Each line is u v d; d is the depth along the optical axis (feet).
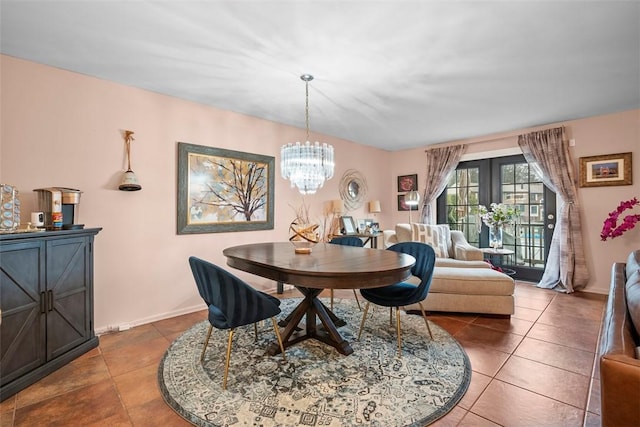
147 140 9.64
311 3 5.60
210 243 11.22
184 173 10.41
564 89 9.61
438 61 7.76
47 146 7.92
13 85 7.49
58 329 6.83
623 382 2.70
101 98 8.77
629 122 11.67
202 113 10.90
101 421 5.10
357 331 8.71
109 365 6.92
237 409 5.32
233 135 11.76
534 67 8.11
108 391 5.93
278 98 10.33
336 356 7.22
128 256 9.29
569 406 5.40
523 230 14.88
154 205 9.82
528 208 14.70
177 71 8.34
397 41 6.84
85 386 6.10
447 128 14.05
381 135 15.44
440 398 5.61
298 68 8.14
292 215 13.97
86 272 7.64
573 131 12.87
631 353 2.89
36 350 6.33
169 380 6.24
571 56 7.55
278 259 7.23
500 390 5.88
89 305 7.73
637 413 2.65
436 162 17.02
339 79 8.81
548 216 14.10
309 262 6.82
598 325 9.11
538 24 6.24
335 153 15.97
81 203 8.43
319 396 5.66
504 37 6.71
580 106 11.19
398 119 12.67
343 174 16.43
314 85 9.24
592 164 12.46
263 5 5.66
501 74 8.52
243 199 12.10
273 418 5.08
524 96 10.19
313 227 8.67
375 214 18.30
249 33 6.55
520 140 14.01
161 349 7.74
